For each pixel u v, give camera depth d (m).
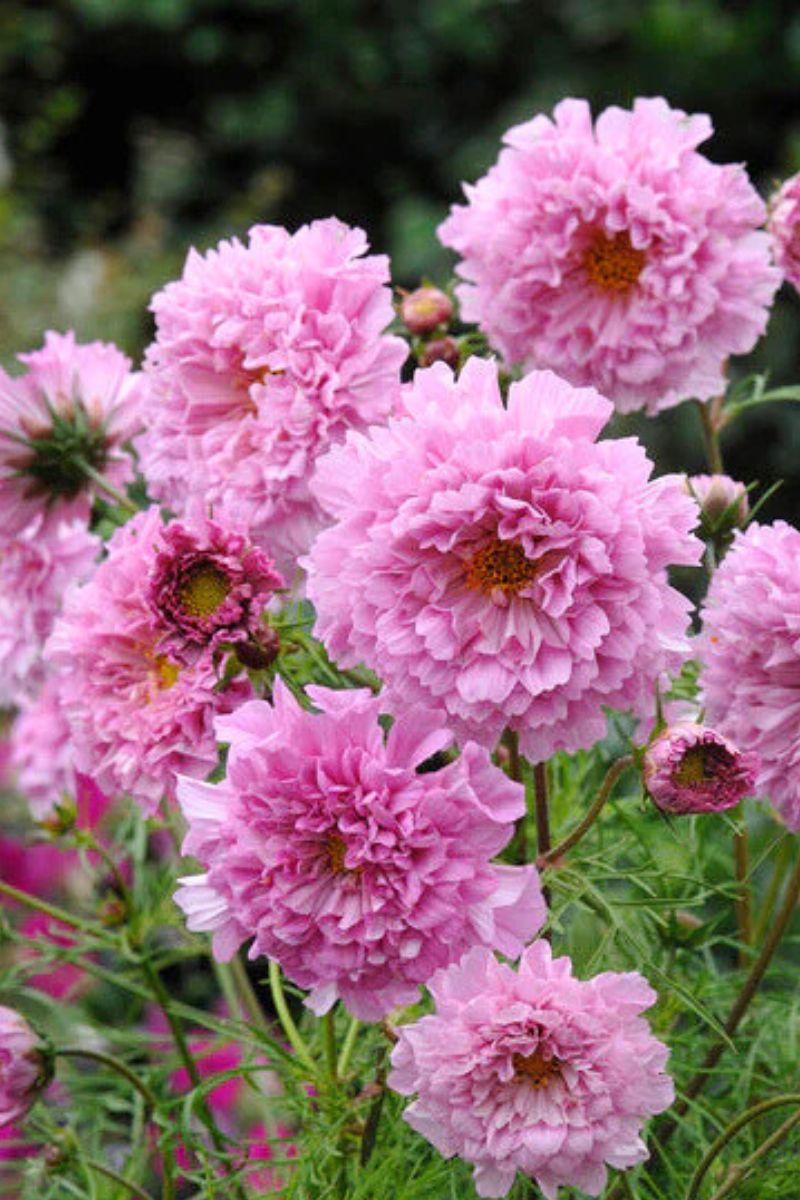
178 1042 0.68
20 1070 0.61
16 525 0.68
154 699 0.59
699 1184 0.58
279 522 0.60
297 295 0.60
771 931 0.62
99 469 0.68
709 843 0.72
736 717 0.58
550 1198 0.54
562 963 0.54
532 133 0.67
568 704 0.55
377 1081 0.60
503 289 0.66
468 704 0.55
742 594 0.57
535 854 0.65
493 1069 0.54
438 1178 0.60
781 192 0.68
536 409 0.55
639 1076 0.54
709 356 0.67
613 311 0.66
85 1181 0.68
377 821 0.53
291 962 0.54
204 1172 0.61
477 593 0.55
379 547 0.54
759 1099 0.66
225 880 0.54
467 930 0.54
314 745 0.53
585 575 0.54
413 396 0.55
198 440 0.62
